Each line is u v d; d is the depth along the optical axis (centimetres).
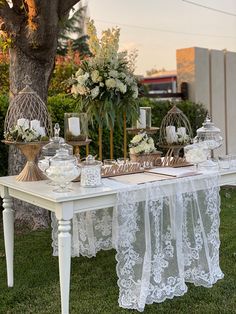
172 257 291
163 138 347
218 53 719
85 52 1593
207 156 325
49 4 391
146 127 352
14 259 372
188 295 297
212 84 711
